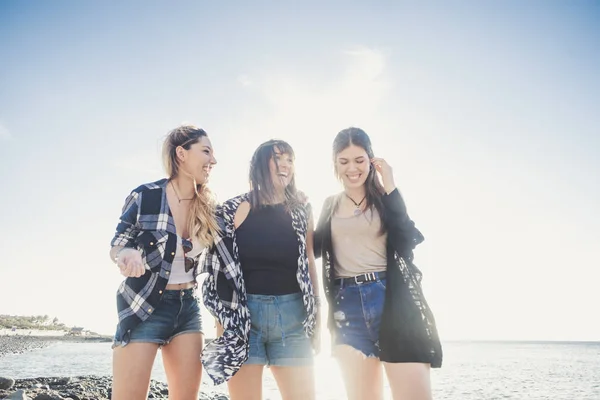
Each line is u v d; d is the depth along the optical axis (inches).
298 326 139.0
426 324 135.5
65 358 1497.3
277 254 139.7
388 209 142.4
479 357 2755.9
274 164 145.3
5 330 3737.7
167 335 132.3
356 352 137.0
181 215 141.6
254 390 134.0
